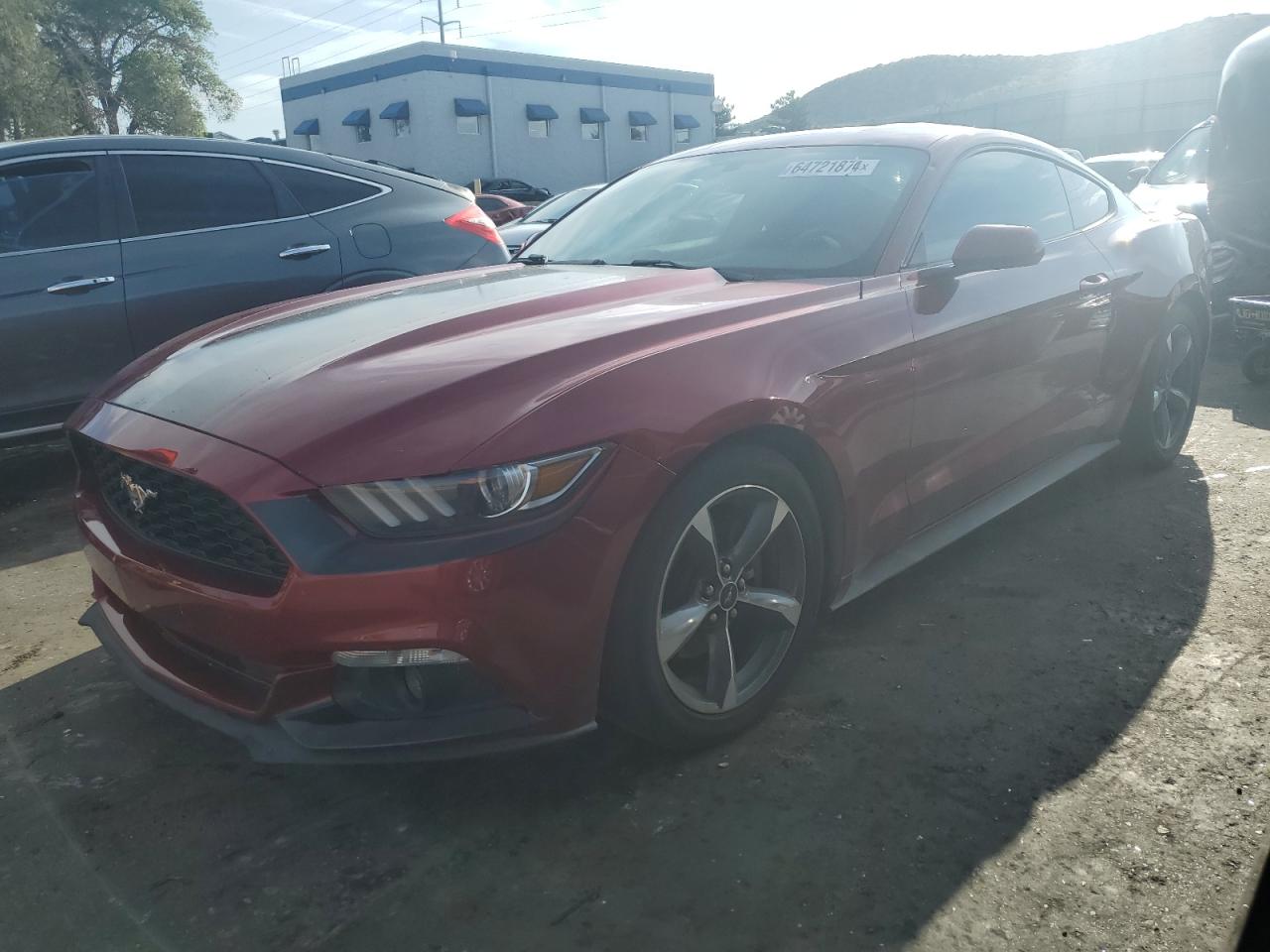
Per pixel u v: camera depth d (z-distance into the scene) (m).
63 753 2.39
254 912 1.84
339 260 4.80
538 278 2.92
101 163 4.36
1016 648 2.74
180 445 2.02
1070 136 33.06
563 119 35.31
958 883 1.85
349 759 1.89
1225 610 2.92
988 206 3.21
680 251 3.06
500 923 1.79
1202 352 4.29
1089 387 3.53
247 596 1.88
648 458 1.98
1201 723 2.35
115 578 2.23
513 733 1.95
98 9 39.91
